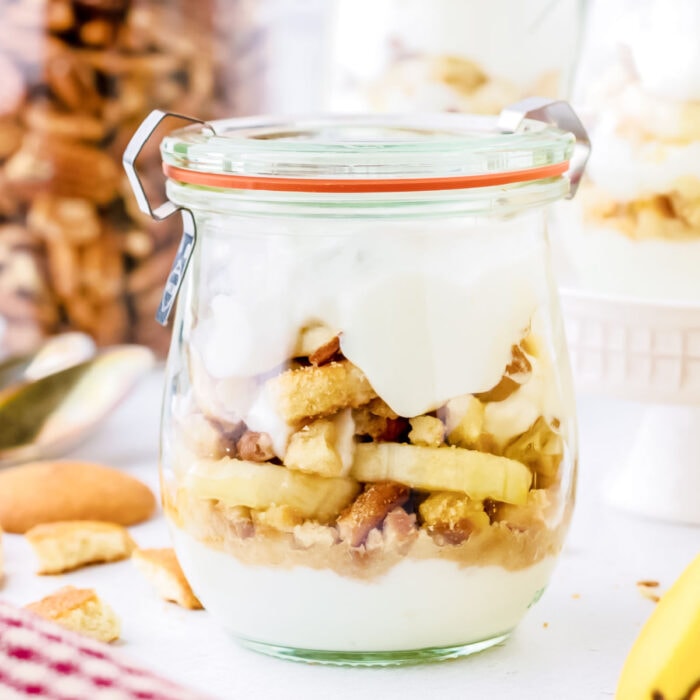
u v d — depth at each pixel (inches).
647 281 17.8
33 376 21.7
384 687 15.2
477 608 15.3
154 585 17.0
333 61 20.7
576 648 15.9
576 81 18.6
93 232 22.8
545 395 15.4
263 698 15.1
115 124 22.4
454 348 14.9
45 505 18.4
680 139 17.3
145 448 21.2
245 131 16.6
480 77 19.8
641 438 19.0
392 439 15.0
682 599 14.4
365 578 15.0
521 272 15.2
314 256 14.9
